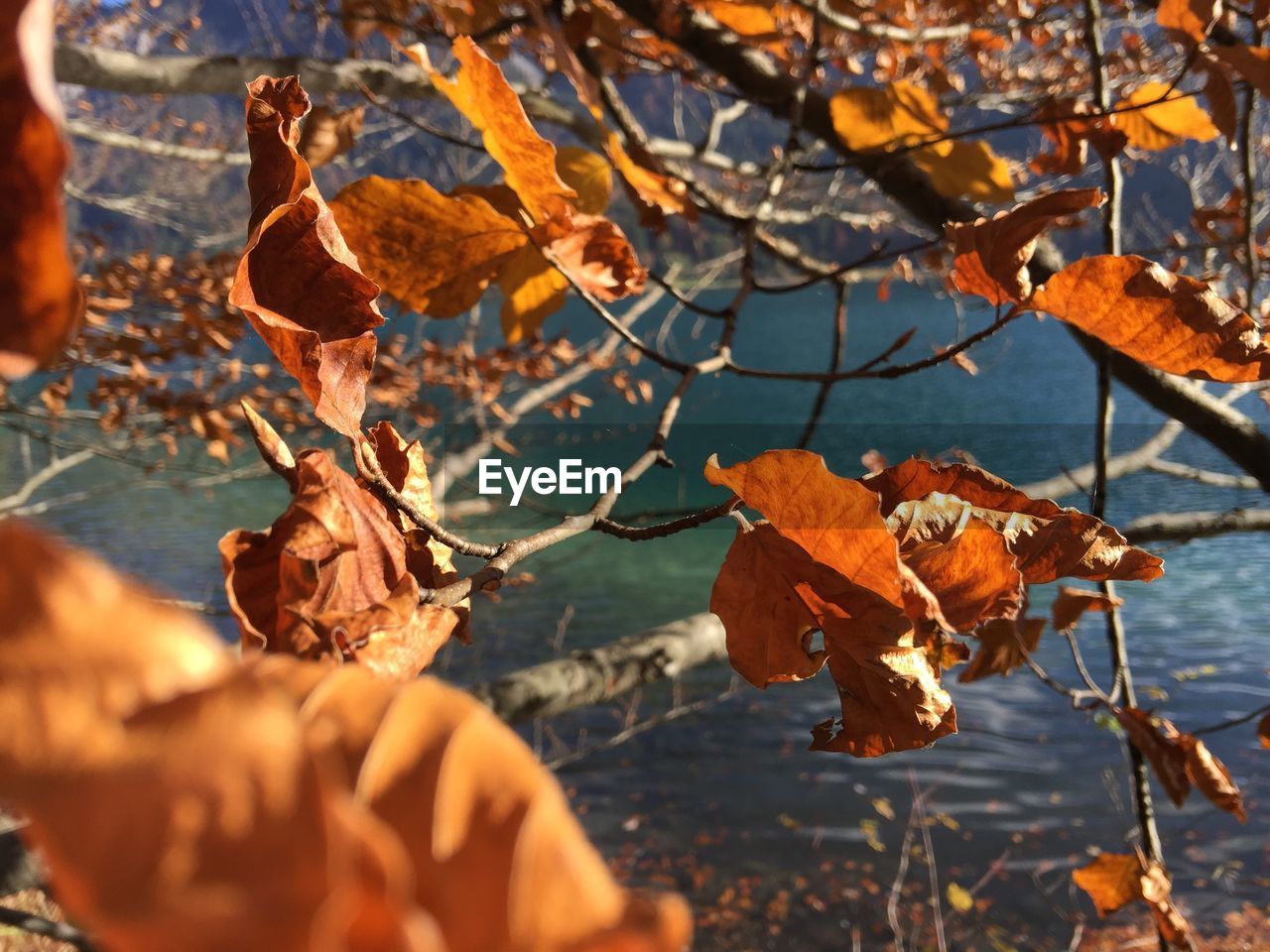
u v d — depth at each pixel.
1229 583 6.86
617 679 2.17
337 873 0.11
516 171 0.58
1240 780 4.44
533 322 0.79
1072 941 3.54
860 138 1.18
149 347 2.36
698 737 5.19
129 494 8.66
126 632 0.12
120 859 0.11
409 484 0.43
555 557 7.47
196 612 1.30
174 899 0.11
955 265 0.53
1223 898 3.70
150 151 2.74
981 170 1.15
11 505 2.69
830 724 0.43
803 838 4.30
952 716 0.42
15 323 0.14
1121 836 4.23
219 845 0.12
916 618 0.40
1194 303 0.48
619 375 3.49
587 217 0.61
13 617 0.12
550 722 5.36
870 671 0.42
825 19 1.37
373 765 0.15
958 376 11.82
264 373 2.62
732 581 0.43
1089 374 12.15
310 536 0.36
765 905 3.85
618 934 0.14
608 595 6.83
